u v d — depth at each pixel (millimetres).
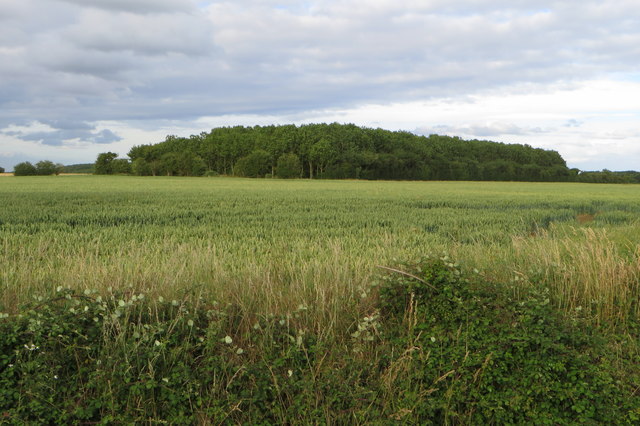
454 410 4570
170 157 128375
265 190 46562
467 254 9328
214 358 4574
